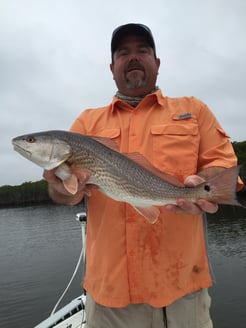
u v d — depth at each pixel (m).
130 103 0.96
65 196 0.85
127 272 0.80
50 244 8.48
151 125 0.88
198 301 0.83
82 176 0.80
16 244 9.01
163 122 0.88
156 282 0.79
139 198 0.81
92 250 0.85
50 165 0.80
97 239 0.84
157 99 0.90
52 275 5.37
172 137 0.86
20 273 5.75
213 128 0.90
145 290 0.79
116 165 0.83
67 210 18.62
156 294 0.78
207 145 0.89
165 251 0.80
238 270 4.18
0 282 5.27
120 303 0.79
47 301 4.15
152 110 0.90
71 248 7.64
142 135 0.88
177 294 0.79
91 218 0.86
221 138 0.89
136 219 0.81
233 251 5.23
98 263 0.83
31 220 14.67
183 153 0.85
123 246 0.81
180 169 0.84
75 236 9.37
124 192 0.81
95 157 0.82
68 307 1.56
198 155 0.90
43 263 6.36
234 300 3.17
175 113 0.89
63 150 0.80
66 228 11.18
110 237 0.82
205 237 0.88
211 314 2.92
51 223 12.94
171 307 0.79
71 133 0.84
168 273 0.79
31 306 4.02
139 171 0.82
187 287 0.81
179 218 0.82
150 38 0.97
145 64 0.94
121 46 0.97
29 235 10.45
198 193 0.78
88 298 0.88
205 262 0.86
